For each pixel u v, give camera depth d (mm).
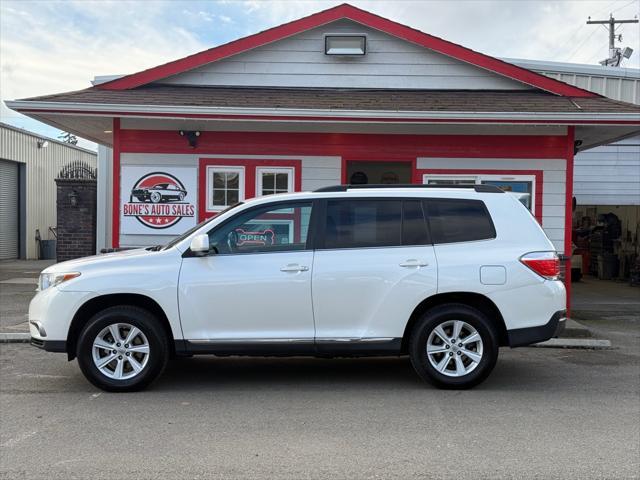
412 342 5770
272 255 5738
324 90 10906
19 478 3787
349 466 3996
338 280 5656
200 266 5672
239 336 5652
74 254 14680
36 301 5773
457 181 9914
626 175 16125
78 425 4785
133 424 4816
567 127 9734
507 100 10141
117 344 5676
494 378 6340
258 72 10938
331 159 9914
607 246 18312
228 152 9875
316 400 5500
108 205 14703
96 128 10867
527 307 5711
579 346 7996
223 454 4199
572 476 3844
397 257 5730
